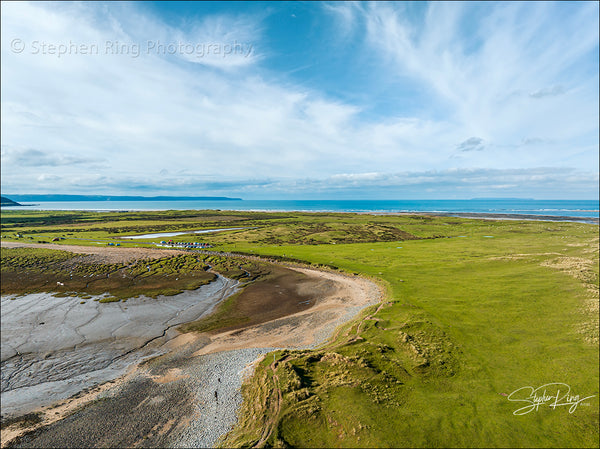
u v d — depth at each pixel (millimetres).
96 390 29156
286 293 56031
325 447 20328
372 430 21172
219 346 37156
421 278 56625
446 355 30016
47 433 23750
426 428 21250
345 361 29719
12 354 36000
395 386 25906
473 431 20938
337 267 70188
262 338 38875
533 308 39344
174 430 23703
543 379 26062
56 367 33312
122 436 23266
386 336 34688
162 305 51125
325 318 44312
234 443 21672
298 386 26375
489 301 42500
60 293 56938
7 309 49500
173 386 29312
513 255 67188
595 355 28500
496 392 24797
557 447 19500
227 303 51719
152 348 37188
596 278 47375
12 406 27203
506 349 30891
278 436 21250
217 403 26641
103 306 50719
